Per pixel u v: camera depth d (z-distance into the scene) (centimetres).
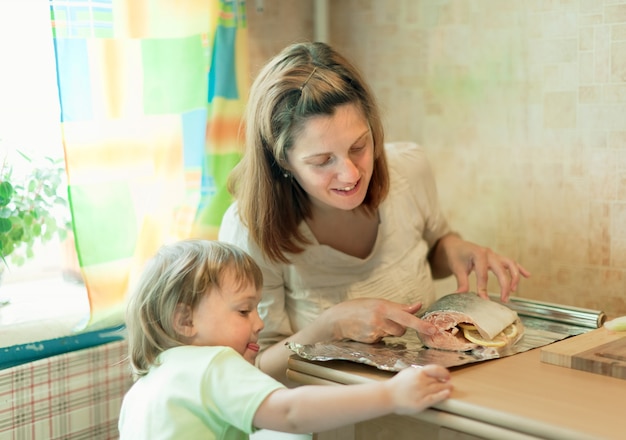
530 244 184
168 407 112
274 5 210
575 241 177
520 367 115
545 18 176
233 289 122
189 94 175
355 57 215
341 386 103
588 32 169
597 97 169
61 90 157
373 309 125
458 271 152
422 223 155
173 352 118
